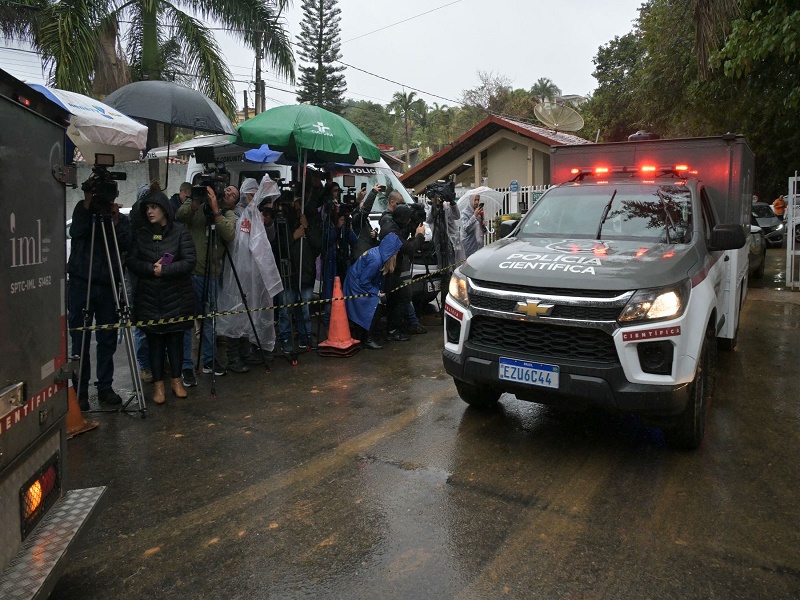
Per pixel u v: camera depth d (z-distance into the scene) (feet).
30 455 8.20
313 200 23.70
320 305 24.45
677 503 11.59
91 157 17.92
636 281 12.66
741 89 45.85
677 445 13.91
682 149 20.26
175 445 14.76
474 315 14.12
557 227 17.11
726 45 30.14
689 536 10.46
